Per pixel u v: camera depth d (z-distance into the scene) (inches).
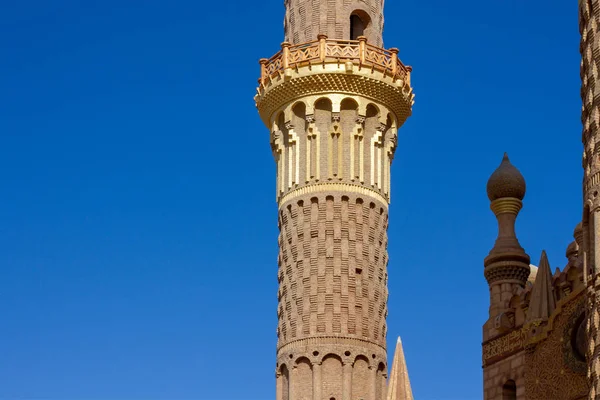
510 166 2576.3
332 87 2682.1
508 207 2536.9
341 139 2684.5
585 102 1860.2
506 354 2370.8
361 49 2704.2
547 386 2228.1
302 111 2721.5
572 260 2310.5
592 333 1729.8
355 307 2573.8
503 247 2485.2
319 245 2615.7
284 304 2625.5
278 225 2728.8
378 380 2566.4
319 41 2701.8
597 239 1740.9
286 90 2714.1
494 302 2452.0
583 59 1893.5
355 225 2640.3
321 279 2588.6
